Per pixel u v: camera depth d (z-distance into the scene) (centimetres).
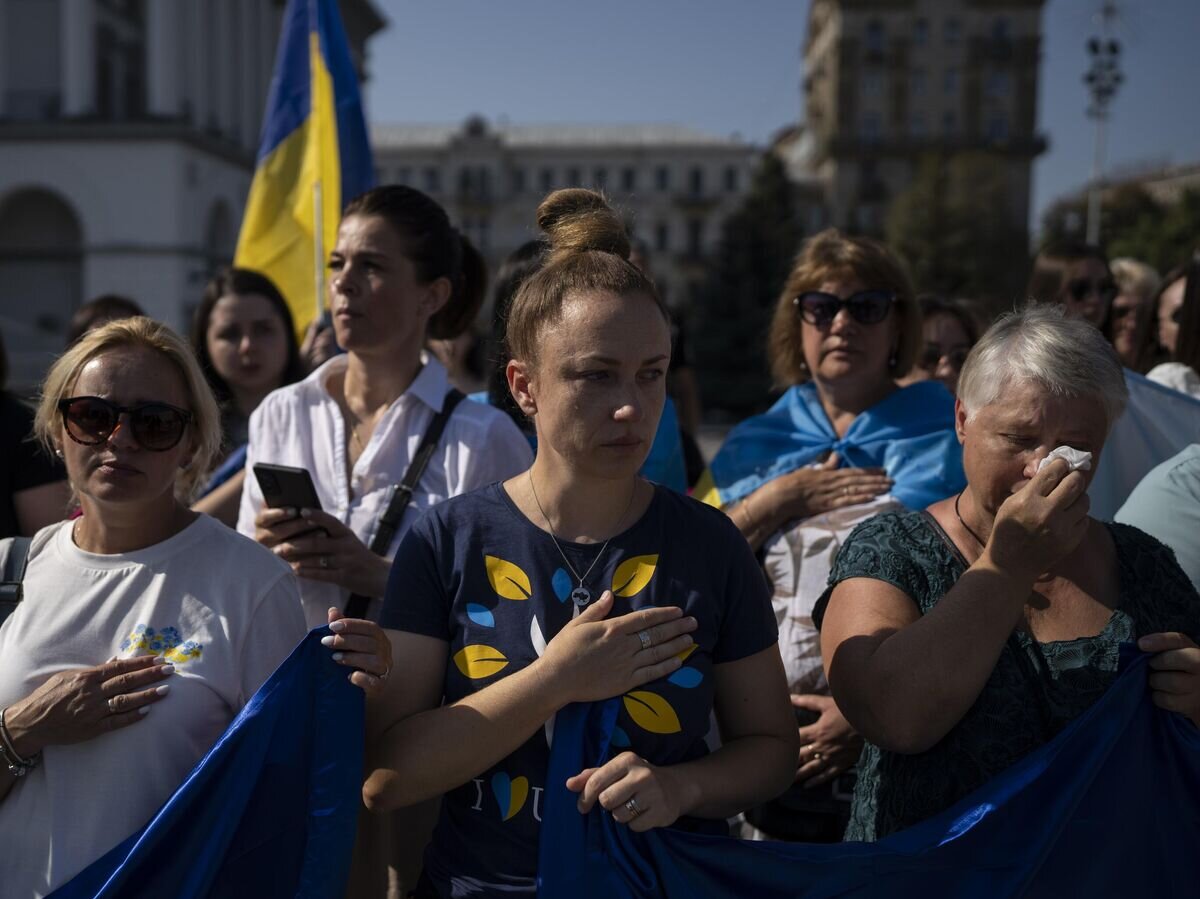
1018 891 198
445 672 198
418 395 297
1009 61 6325
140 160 3675
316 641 197
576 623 187
